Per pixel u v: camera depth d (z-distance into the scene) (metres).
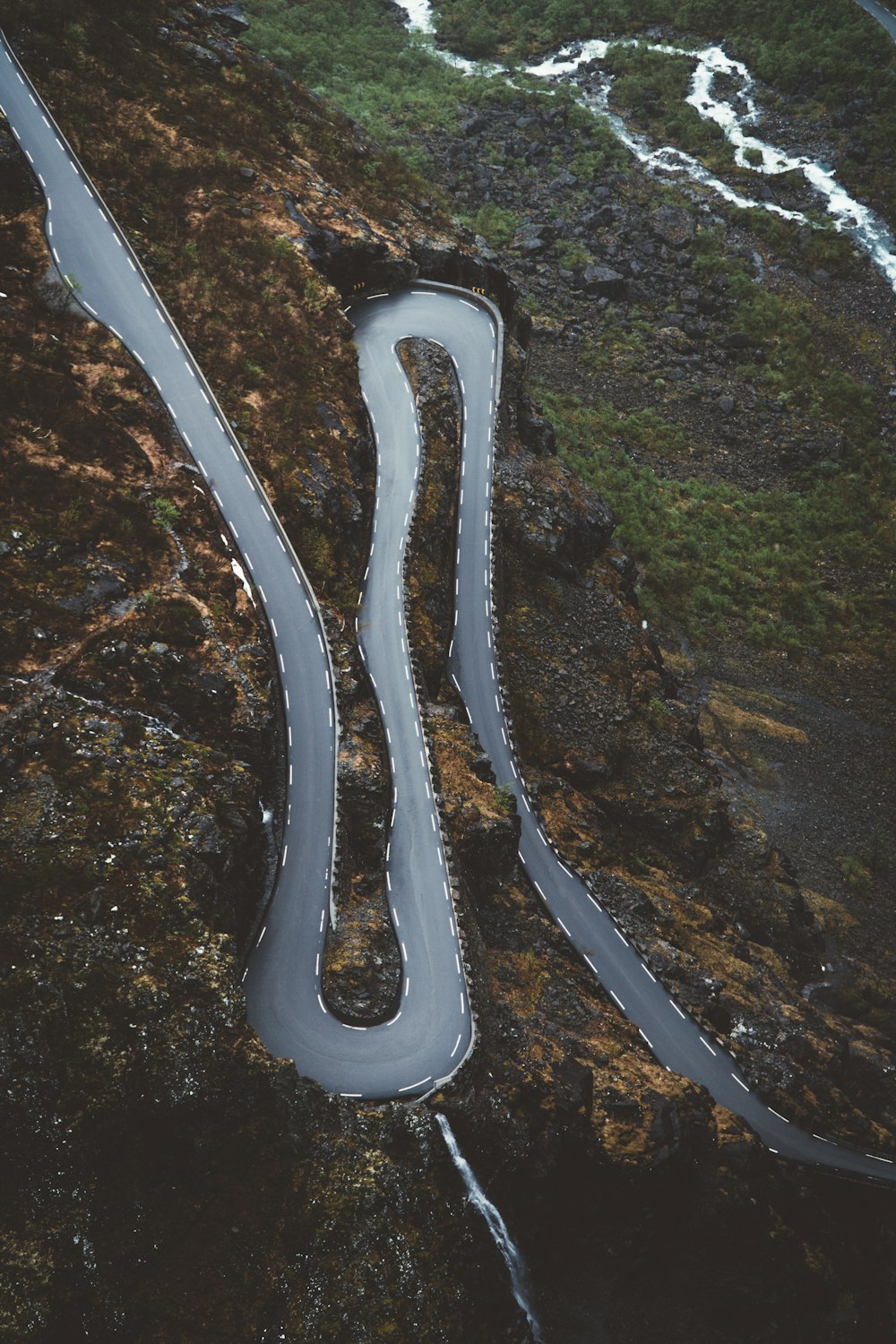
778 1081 57.34
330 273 83.25
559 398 116.00
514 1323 47.06
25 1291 38.31
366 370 79.44
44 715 48.03
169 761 49.31
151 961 43.50
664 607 98.44
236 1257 41.50
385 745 60.97
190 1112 42.78
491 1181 47.81
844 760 88.31
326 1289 42.00
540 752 70.50
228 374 70.31
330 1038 48.31
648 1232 51.28
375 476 73.38
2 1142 39.97
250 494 64.38
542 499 78.94
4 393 60.25
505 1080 49.53
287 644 59.97
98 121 80.25
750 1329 52.53
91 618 52.66
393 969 51.22
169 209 78.31
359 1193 43.50
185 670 53.41
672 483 111.00
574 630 77.31
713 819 72.94
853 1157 56.38
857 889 78.25
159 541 57.97
